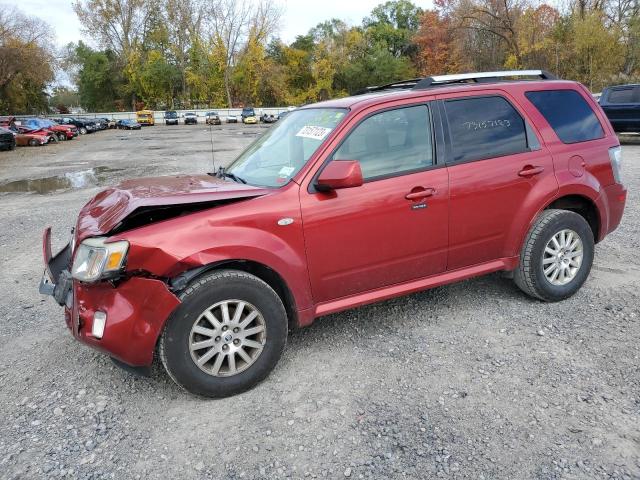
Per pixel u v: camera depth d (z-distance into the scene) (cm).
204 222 309
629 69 3916
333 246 348
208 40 7269
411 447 269
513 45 4834
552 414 289
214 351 315
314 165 345
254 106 7544
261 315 324
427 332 397
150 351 301
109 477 258
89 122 4953
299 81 7706
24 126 3381
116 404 323
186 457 270
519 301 445
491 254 412
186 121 6228
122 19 7462
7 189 1356
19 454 277
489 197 396
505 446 266
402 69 7456
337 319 427
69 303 327
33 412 316
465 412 296
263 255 321
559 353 355
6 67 5550
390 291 379
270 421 297
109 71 7794
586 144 441
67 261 366
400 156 370
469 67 5441
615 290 459
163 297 295
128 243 292
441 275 398
